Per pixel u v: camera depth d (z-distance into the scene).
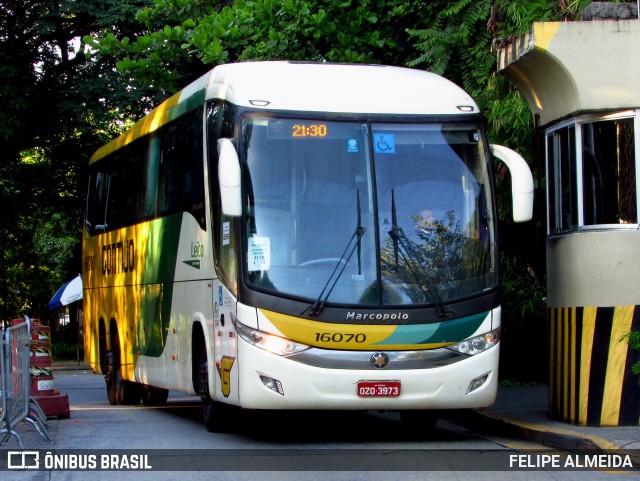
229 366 10.93
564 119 11.95
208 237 11.97
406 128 11.28
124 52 18.69
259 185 10.85
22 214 39.91
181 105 13.62
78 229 42.06
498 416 12.50
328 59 17.77
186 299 13.01
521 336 17.38
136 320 15.82
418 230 10.96
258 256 10.69
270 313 10.51
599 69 11.39
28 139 34.00
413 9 17.59
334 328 10.49
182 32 17.98
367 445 11.10
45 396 14.37
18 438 10.95
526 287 17.30
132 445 11.11
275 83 11.34
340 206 10.90
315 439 11.69
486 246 11.16
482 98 16.52
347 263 10.72
